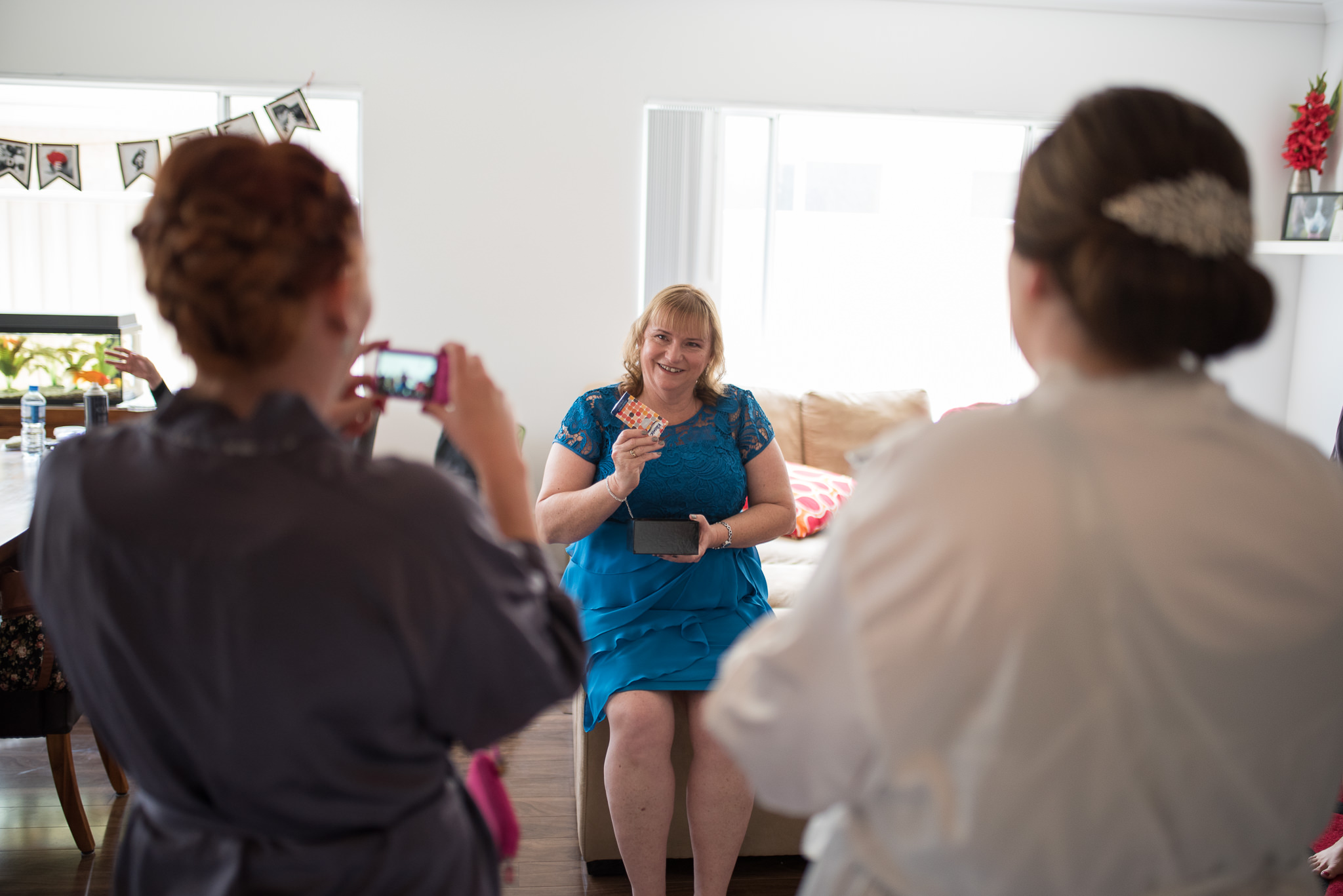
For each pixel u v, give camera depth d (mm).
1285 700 622
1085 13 3779
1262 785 631
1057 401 633
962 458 608
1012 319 702
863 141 3930
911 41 3729
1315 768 656
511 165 3627
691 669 1864
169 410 680
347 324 697
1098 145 623
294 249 639
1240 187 631
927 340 4090
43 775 2410
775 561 2963
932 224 4016
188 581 622
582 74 3609
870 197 3975
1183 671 592
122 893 746
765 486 2123
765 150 3814
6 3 3311
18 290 3930
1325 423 3850
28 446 2725
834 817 795
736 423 2145
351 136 3670
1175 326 599
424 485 669
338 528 628
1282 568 599
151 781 700
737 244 3869
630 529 1988
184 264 628
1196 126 624
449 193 3615
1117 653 583
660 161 3670
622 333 3781
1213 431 623
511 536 784
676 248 3742
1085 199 620
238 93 3506
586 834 2037
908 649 596
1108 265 597
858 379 4094
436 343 3699
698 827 1806
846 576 622
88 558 640
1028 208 661
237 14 3418
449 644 654
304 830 688
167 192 646
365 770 687
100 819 2215
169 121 3613
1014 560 576
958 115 3785
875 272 4023
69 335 3041
